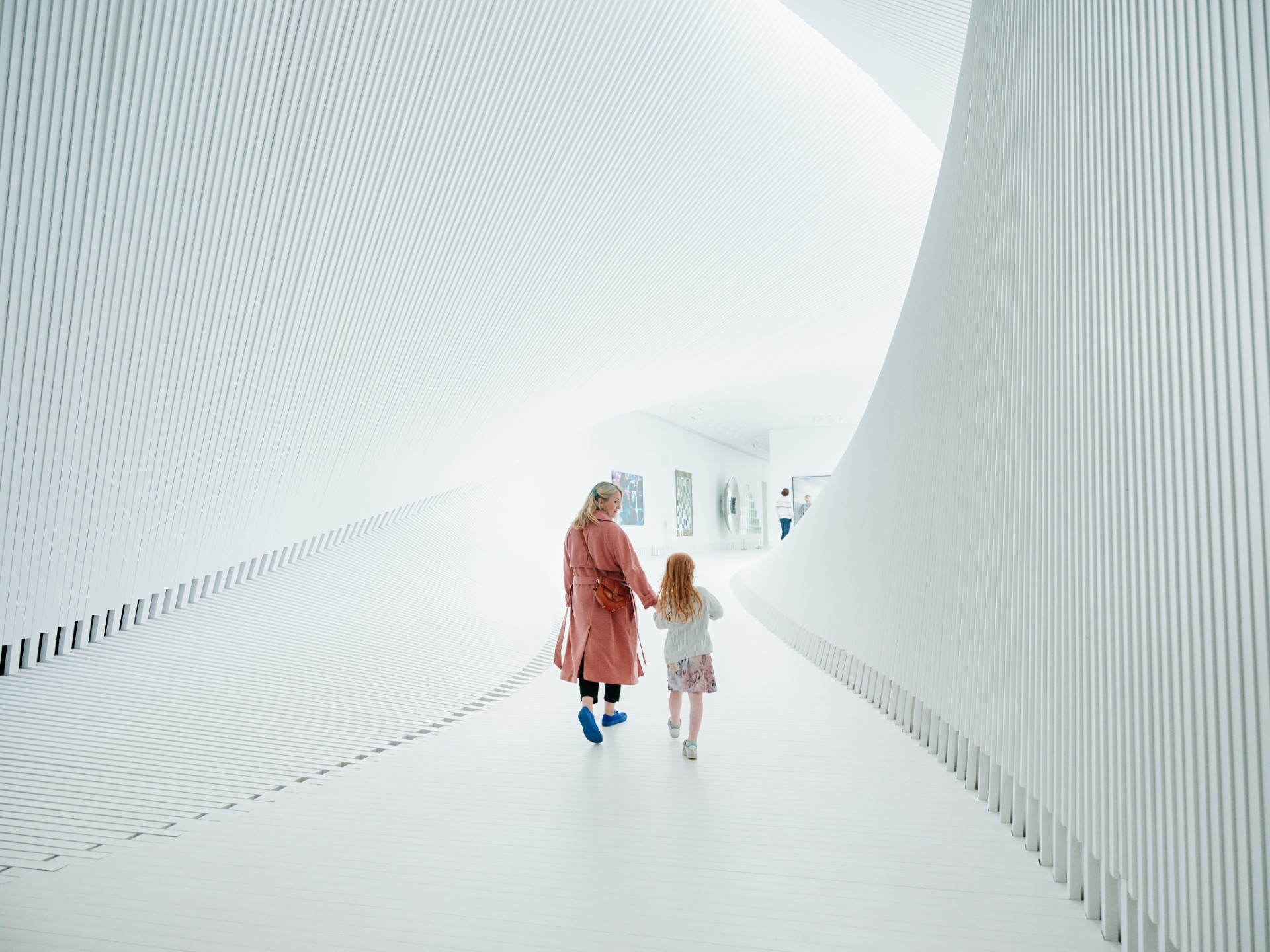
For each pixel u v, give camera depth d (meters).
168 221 4.20
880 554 4.83
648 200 7.77
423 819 2.93
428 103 5.22
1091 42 2.21
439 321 6.63
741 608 11.08
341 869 2.49
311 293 5.26
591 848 2.64
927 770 3.50
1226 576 1.48
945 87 6.05
